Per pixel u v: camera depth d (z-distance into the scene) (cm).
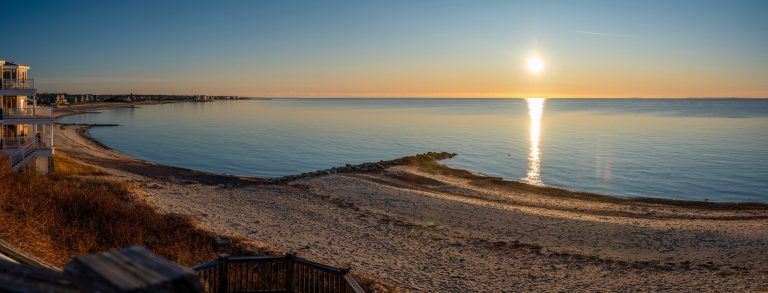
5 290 208
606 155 6975
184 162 6372
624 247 2617
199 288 237
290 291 1067
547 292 1947
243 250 2078
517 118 16675
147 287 218
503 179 5122
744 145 8069
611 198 4178
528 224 3066
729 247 2595
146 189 3531
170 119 15100
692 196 4384
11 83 3747
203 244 2089
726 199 4262
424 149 7775
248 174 5678
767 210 3722
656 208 3759
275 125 12875
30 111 3784
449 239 2680
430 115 19100
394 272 2102
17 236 1499
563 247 2595
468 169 5803
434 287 1947
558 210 3569
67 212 1986
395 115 19012
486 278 2091
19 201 1872
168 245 1911
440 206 3503
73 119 14412
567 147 7956
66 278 232
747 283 2045
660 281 2081
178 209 2925
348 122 14338
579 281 2078
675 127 12238
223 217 2897
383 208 3428
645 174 5459
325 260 2170
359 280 1831
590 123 13925
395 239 2655
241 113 19912
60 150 5912
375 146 8200
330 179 4519
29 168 3238
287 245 2383
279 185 4244
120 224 1995
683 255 2475
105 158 5747
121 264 236
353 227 2873
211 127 11994
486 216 3244
